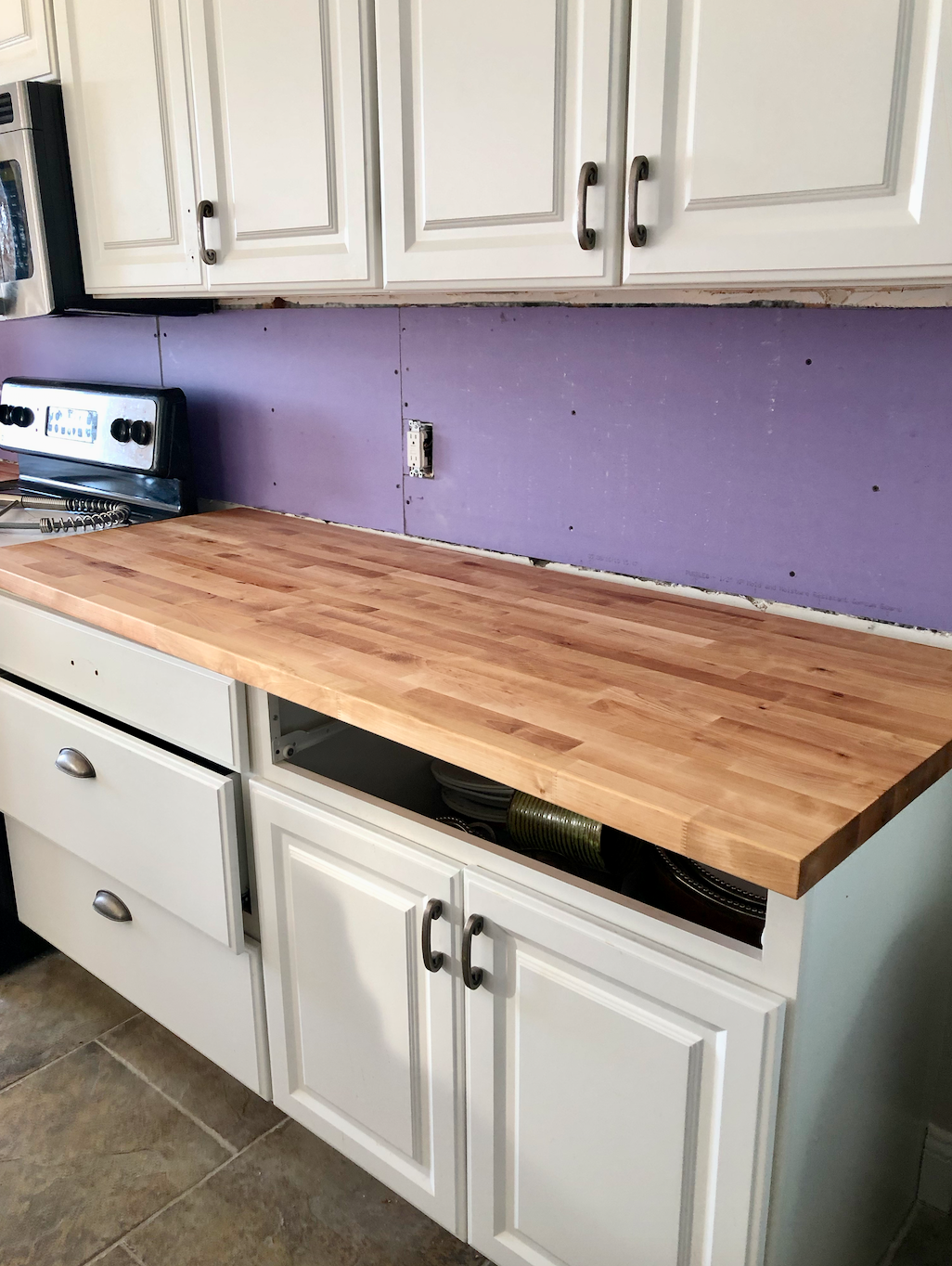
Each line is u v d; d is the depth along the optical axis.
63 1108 1.74
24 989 2.07
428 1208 1.34
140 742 1.54
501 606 1.48
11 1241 1.49
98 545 1.86
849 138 0.98
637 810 0.89
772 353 1.39
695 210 1.10
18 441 2.35
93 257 1.85
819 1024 0.99
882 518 1.34
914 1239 1.48
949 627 1.32
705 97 1.05
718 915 1.15
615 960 1.01
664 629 1.38
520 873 1.09
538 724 1.05
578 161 1.17
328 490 2.04
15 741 1.81
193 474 2.24
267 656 1.25
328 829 1.29
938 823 1.21
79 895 1.86
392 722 1.08
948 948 1.38
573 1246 1.17
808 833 0.83
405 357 1.82
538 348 1.63
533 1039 1.12
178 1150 1.66
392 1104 1.34
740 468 1.46
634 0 1.07
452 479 1.81
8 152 1.82
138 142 1.68
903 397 1.29
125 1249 1.48
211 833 1.42
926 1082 1.45
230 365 2.14
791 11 0.98
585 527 1.65
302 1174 1.61
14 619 1.73
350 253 1.44
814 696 1.14
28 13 1.79
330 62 1.38
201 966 1.59
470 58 1.23
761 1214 0.98
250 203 1.55
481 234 1.29
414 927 1.23
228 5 1.47
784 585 1.45
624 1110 1.05
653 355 1.50
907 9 0.92
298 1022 1.46
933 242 0.95
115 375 2.43
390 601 1.50
